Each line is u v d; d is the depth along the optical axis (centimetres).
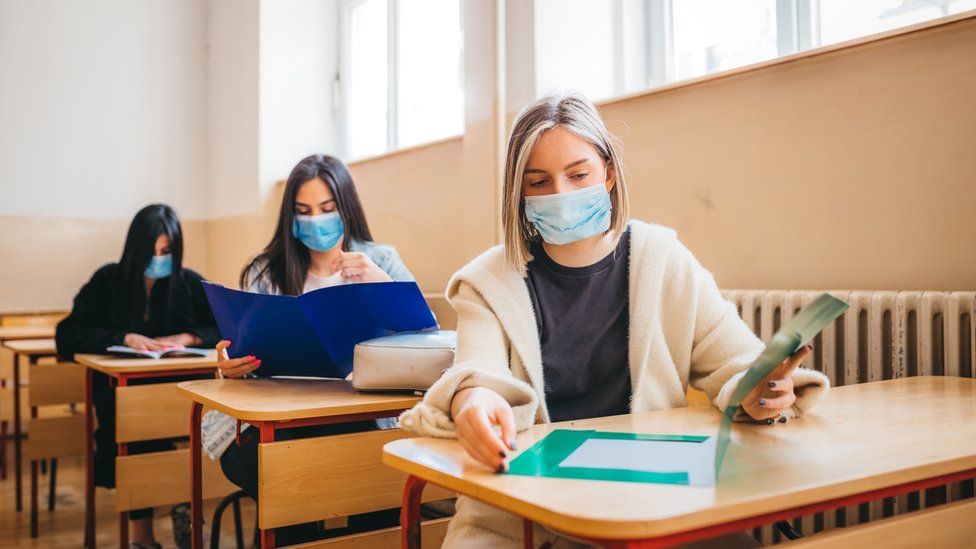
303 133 425
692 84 211
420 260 321
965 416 105
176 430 233
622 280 123
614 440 91
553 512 64
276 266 198
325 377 171
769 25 223
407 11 379
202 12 489
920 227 166
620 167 118
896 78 169
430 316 156
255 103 419
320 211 193
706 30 244
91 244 459
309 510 140
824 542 74
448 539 114
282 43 420
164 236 273
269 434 137
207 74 488
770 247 195
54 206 449
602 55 265
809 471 75
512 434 85
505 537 108
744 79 199
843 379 171
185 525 245
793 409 104
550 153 112
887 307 161
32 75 444
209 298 170
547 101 116
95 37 460
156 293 278
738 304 190
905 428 97
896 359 159
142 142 473
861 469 76
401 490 150
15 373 319
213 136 478
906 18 190
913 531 81
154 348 248
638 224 127
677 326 122
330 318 154
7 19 438
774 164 193
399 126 386
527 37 256
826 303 73
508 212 117
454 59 346
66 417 300
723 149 205
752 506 66
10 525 292
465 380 100
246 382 170
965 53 158
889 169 171
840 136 180
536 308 120
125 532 225
